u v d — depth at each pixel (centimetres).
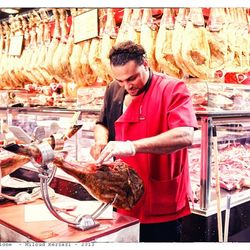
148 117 169
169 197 172
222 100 175
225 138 193
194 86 173
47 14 279
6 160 142
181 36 189
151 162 168
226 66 208
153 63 207
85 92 233
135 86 165
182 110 157
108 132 196
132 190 132
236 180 195
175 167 173
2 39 321
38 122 260
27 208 145
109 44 222
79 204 150
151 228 173
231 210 183
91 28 225
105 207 129
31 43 294
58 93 284
